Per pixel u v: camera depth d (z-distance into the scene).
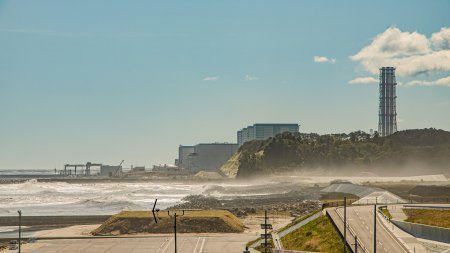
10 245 146.38
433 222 126.38
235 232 173.38
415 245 114.44
